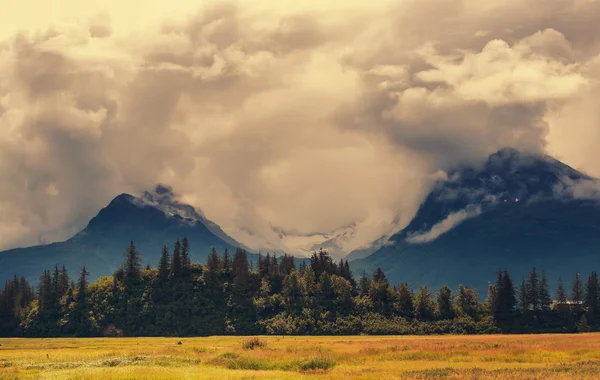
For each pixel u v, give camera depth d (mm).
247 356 112750
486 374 83625
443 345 141500
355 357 113688
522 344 140000
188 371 89750
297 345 148125
